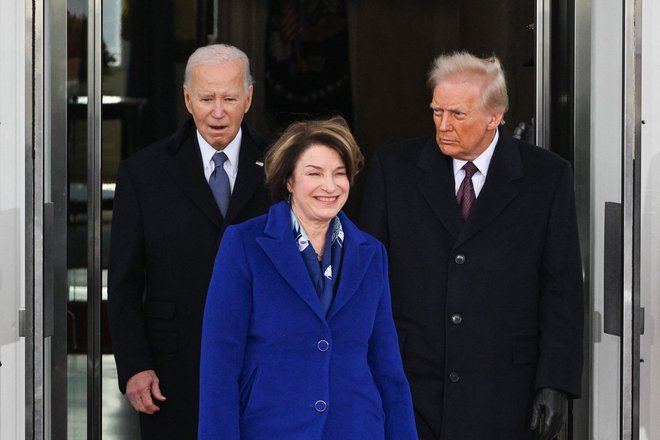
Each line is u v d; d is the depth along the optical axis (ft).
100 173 49.65
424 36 52.65
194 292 44.04
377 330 34.09
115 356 43.37
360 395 32.91
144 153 44.68
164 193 44.16
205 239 44.09
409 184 41.50
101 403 49.26
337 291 33.06
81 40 49.24
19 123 43.39
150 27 50.67
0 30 43.34
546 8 49.19
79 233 48.73
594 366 46.16
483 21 51.72
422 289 41.14
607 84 43.62
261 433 32.30
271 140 46.14
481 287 40.86
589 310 46.50
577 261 40.93
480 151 41.09
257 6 51.83
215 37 51.37
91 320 49.19
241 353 32.53
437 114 40.40
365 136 52.85
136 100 50.62
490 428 40.81
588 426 46.34
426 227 41.19
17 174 43.39
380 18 52.47
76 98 49.01
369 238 34.17
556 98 49.11
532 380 41.14
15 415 43.65
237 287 32.55
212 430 31.99
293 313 32.53
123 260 43.75
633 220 39.65
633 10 39.52
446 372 40.81
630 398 39.93
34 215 38.17
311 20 52.24
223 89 43.14
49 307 39.06
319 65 52.37
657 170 45.70
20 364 43.62
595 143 46.01
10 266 43.39
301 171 32.40
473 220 40.86
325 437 32.42
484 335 40.78
